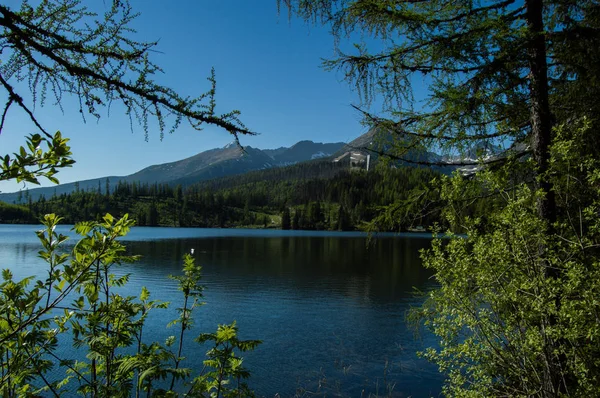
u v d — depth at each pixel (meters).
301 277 33.19
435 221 4.83
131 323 3.18
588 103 4.92
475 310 4.17
